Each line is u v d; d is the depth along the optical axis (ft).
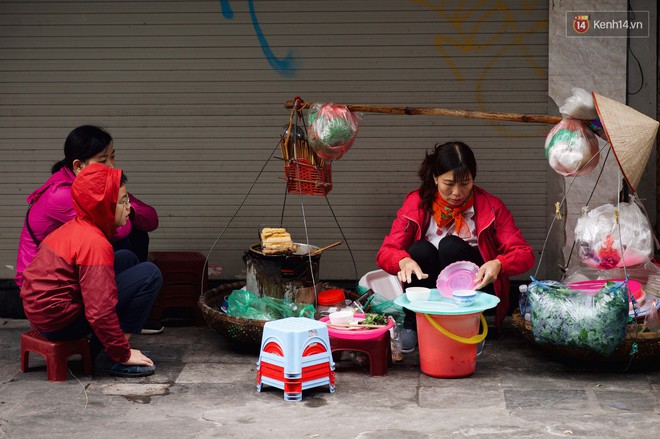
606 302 14.62
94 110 20.57
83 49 20.42
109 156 16.48
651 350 15.30
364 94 20.27
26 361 15.89
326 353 14.70
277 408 14.02
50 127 20.62
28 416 13.66
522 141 20.18
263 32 20.25
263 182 20.63
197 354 17.19
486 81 20.07
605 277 16.98
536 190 20.33
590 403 14.11
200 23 20.29
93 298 14.65
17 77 20.51
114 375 15.67
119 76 20.47
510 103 20.10
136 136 20.62
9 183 20.76
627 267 16.52
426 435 12.78
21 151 20.68
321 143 16.72
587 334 14.67
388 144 20.40
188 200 20.77
